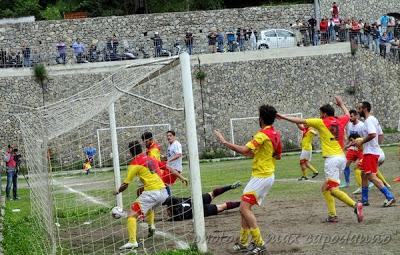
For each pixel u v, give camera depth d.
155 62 24.89
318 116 87.38
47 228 28.59
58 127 34.50
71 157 69.62
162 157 34.12
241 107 86.56
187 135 22.28
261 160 21.17
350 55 88.00
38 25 92.19
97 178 55.94
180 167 33.84
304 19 98.62
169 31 94.75
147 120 75.88
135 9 117.56
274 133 21.23
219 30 95.94
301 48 87.44
